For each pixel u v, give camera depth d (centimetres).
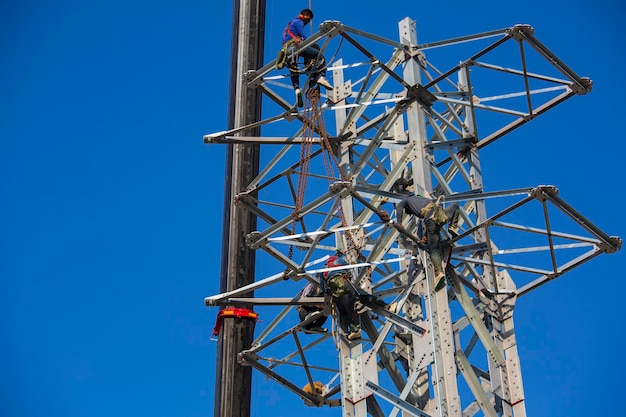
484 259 1795
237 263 1942
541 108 1750
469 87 1742
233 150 2044
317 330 1823
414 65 1745
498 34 1688
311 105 1817
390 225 1622
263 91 1880
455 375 1542
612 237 1703
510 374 1705
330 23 1675
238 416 1839
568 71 1703
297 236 1645
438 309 1587
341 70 1967
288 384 1861
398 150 1811
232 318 1903
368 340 1703
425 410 1670
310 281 1744
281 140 1867
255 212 1862
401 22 1800
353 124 1880
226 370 1867
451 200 1661
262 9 2205
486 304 1759
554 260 1722
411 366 1745
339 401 1884
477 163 1789
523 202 1619
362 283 1752
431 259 1608
